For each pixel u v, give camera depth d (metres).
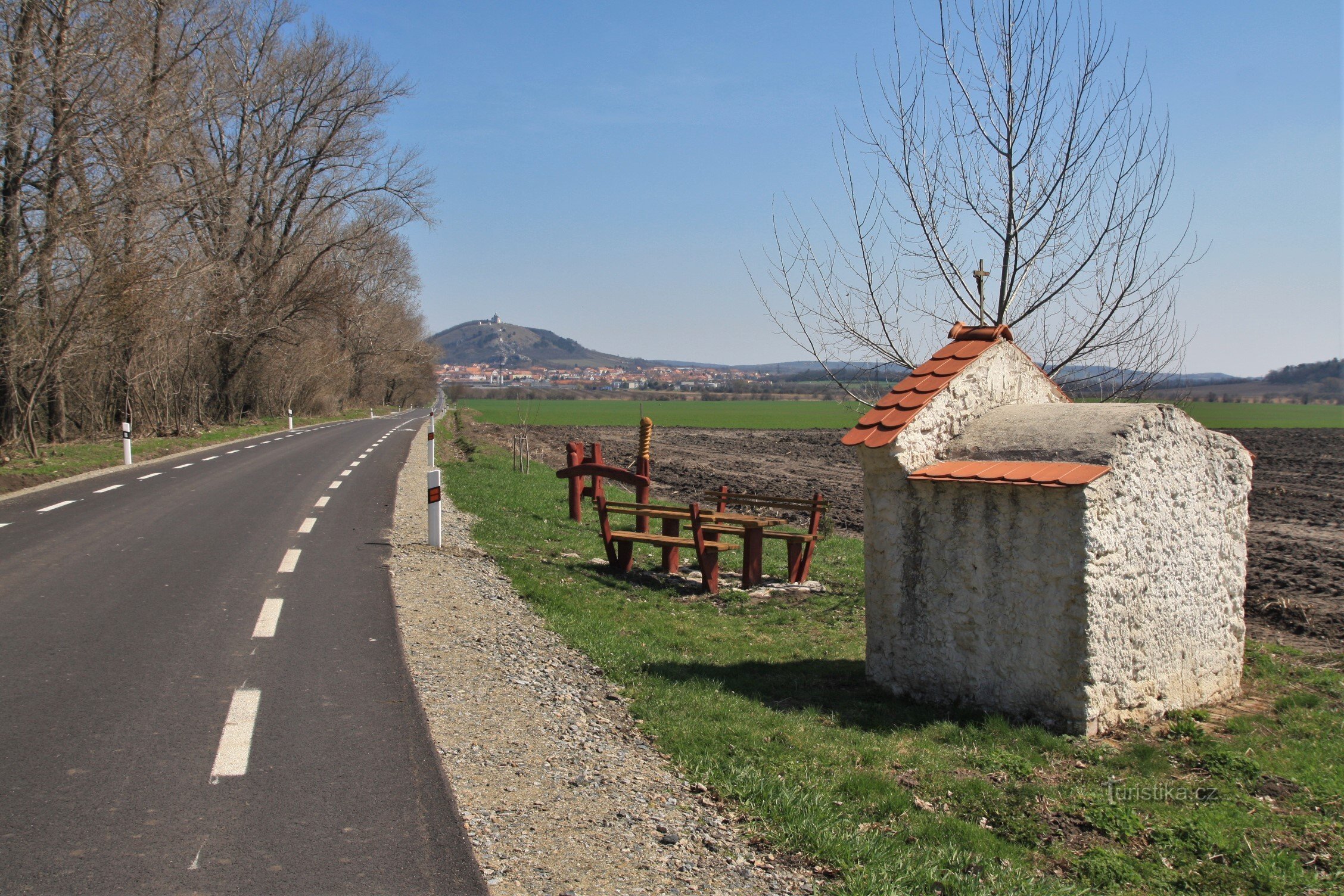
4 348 21.69
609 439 49.50
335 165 45.41
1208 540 7.29
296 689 6.04
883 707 6.91
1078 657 6.13
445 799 4.47
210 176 32.22
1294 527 19.12
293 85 43.75
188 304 32.91
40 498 15.39
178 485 17.89
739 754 5.50
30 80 21.23
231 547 11.25
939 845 4.60
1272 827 4.97
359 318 63.62
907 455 7.01
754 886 3.88
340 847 3.94
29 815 4.12
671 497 22.80
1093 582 6.12
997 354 7.82
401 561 10.91
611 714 6.11
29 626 7.30
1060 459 6.54
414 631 7.71
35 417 25.61
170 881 3.60
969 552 6.74
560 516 16.97
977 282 9.05
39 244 22.22
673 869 3.96
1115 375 9.12
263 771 4.72
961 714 6.71
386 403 105.44
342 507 15.50
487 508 16.59
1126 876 4.44
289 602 8.48
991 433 7.27
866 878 4.03
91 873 3.63
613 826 4.32
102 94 23.38
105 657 6.57
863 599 11.44
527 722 5.71
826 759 5.62
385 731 5.36
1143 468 6.59
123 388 31.59
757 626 9.98
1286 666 8.42
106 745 4.97
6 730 5.12
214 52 37.25
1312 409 93.56
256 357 47.84
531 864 3.88
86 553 10.45
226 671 6.36
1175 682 6.91
